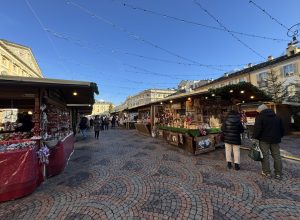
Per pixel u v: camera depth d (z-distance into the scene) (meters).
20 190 3.77
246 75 23.52
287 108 14.79
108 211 3.18
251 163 5.78
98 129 13.36
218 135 8.30
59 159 5.27
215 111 9.41
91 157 7.27
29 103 8.42
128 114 25.81
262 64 22.53
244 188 3.95
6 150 3.91
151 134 14.34
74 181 4.65
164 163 6.08
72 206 3.38
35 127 5.03
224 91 8.41
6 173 3.68
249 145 8.52
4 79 4.14
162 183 4.36
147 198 3.62
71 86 4.90
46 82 4.56
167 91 55.53
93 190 4.07
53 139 5.35
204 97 9.80
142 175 4.96
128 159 6.74
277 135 4.41
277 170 4.43
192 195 3.70
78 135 16.06
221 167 5.47
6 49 26.23
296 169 5.09
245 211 3.08
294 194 3.63
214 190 3.90
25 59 34.19
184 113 11.05
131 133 17.02
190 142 7.44
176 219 2.91
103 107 87.12
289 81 19.05
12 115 14.25
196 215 3.01
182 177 4.73
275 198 3.49
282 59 19.75
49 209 3.29
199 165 5.74
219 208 3.20
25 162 3.87
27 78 4.38
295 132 13.62
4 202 3.62
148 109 17.05
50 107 6.38
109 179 4.72
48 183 4.56
